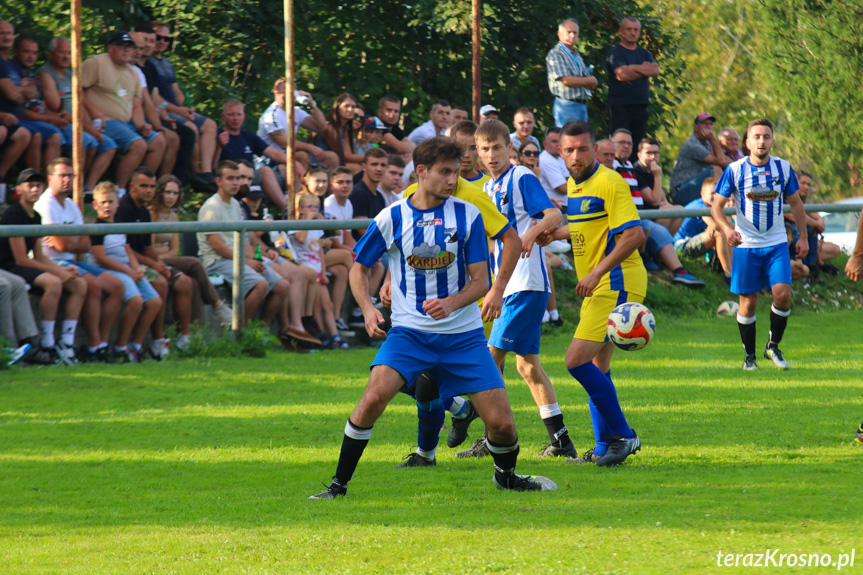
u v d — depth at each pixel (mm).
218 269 34625
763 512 14766
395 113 47156
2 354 28891
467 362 16688
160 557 13250
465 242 16641
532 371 20672
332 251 37719
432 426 19281
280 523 15039
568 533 13758
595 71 67375
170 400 26375
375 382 16531
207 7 56906
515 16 65312
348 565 12523
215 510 16047
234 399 26766
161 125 40812
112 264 31500
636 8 69500
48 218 30719
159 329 32688
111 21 55125
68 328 30438
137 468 19422
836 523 13938
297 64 63188
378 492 17203
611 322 19594
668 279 48938
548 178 45281
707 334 41250
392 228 16672
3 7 49688
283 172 43250
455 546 13266
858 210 51125
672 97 74375
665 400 26984
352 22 64125
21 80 36875
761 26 123875
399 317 16891
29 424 23188
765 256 32438
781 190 32062
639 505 15594
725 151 52875
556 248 46750
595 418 19969
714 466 19047
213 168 43062
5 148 36094
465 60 66562
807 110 113062
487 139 21250
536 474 18672
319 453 20859
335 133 44875
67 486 17953
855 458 19422
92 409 24922
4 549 13867
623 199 19984
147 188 32750
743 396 27484
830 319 46219
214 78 57188
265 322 35625
